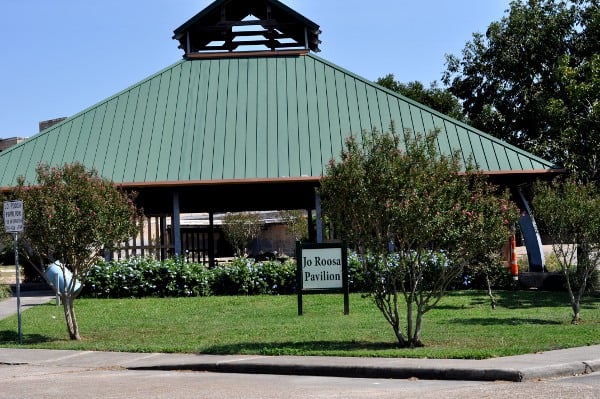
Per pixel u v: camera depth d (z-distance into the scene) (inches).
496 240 487.8
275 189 1018.1
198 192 1047.6
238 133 1027.9
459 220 482.3
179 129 1040.8
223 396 362.0
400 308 724.0
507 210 501.4
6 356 522.0
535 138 1379.2
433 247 506.0
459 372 395.5
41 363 491.8
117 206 591.2
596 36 1253.7
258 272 908.6
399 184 475.2
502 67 1433.3
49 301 880.3
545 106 1187.3
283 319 659.4
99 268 902.4
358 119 1045.8
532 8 1400.1
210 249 1267.2
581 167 995.3
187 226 1434.5
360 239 495.2
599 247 623.2
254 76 1124.5
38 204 573.6
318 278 676.7
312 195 1092.5
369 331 566.9
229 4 1173.7
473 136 1015.0
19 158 1021.2
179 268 906.7
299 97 1083.9
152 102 1088.2
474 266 724.0
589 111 994.1
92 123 1063.6
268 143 1010.7
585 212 605.6
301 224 1953.7
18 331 603.8
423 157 484.7
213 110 1067.3
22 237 592.1
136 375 441.7
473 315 655.8
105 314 738.8
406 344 490.9
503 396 340.5
